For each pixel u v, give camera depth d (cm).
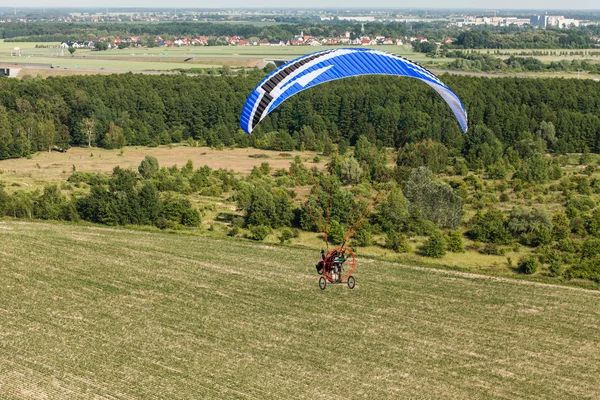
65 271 5875
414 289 5619
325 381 4181
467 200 8519
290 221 7431
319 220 7238
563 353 4628
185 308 5181
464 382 4228
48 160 11219
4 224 7294
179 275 5834
